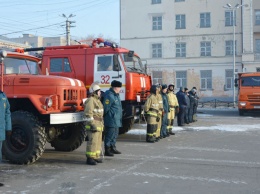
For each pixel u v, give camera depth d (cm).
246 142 1077
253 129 1401
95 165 764
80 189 586
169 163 781
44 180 642
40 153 759
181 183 620
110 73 1188
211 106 3356
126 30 4359
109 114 853
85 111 760
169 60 4241
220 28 4112
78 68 1231
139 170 716
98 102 776
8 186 604
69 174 685
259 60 3962
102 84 1196
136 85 1205
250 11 3994
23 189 586
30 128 747
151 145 1030
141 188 591
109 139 862
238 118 1973
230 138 1162
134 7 4325
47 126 819
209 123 1656
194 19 4178
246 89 2073
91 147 770
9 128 646
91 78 1213
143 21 4306
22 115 757
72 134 913
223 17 4103
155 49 4291
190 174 683
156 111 1080
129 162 792
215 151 929
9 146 766
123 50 1214
